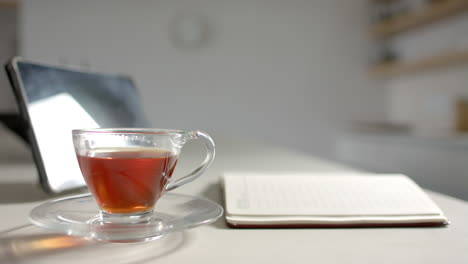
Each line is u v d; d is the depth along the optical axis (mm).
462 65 2598
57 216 386
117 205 397
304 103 3346
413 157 2143
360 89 3410
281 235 396
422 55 2959
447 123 2764
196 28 3211
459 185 1813
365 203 458
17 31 3395
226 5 3256
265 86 3303
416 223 423
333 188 504
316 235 397
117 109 698
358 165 2744
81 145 400
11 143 1235
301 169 791
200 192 565
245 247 366
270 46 3299
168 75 3201
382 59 3395
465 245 377
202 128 3246
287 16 3307
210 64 3246
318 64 3348
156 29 3178
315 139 3365
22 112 498
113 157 387
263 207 440
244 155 1020
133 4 3148
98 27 3102
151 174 399
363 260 345
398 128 2891
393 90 3412
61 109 553
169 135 419
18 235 381
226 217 419
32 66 530
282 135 3334
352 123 3398
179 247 363
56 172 512
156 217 407
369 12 3391
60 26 3049
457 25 2582
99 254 345
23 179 619
